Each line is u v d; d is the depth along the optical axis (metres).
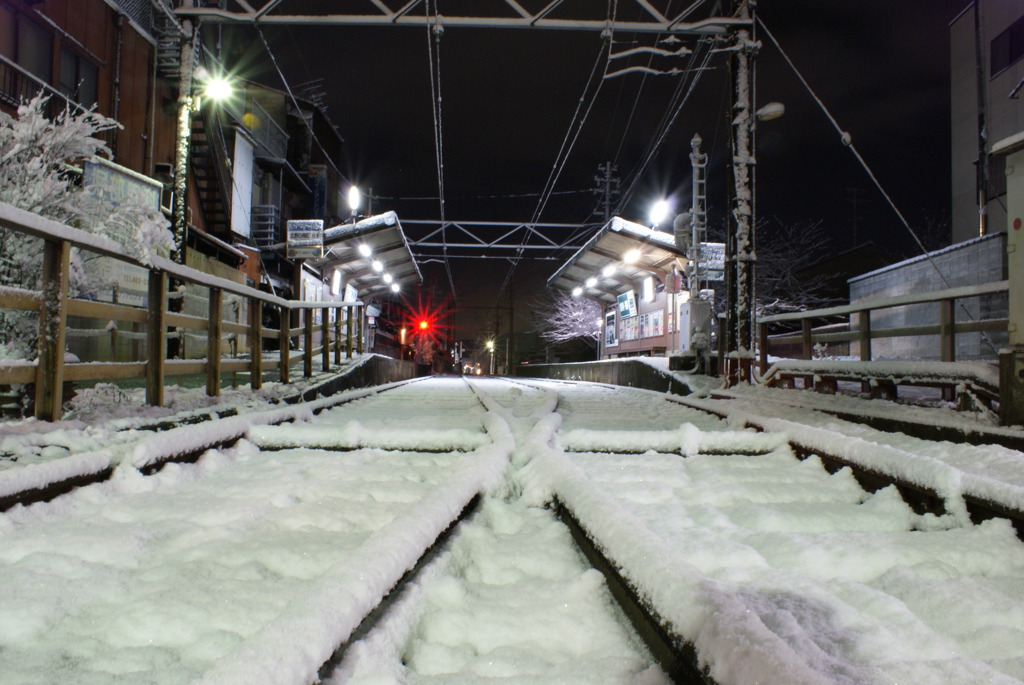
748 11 11.82
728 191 11.98
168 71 19.42
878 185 10.57
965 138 26.36
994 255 17.89
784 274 36.22
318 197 38.88
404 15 12.70
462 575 2.61
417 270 34.69
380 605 2.02
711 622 1.60
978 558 2.56
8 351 5.16
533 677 1.75
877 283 24.78
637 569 2.11
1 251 5.45
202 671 1.69
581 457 5.00
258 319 8.57
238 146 25.38
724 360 12.88
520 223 32.00
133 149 17.98
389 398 11.89
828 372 7.98
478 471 3.74
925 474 3.31
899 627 1.91
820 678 1.25
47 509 3.04
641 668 1.82
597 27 12.73
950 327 6.08
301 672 1.46
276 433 5.39
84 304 4.61
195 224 21.83
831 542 2.75
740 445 5.24
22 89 13.64
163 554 2.64
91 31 16.11
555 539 3.12
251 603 2.13
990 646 1.83
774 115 11.48
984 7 24.92
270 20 12.73
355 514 3.23
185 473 4.04
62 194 6.07
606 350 37.09
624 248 24.67
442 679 1.73
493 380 28.47
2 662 1.72
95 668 1.72
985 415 4.79
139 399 6.14
